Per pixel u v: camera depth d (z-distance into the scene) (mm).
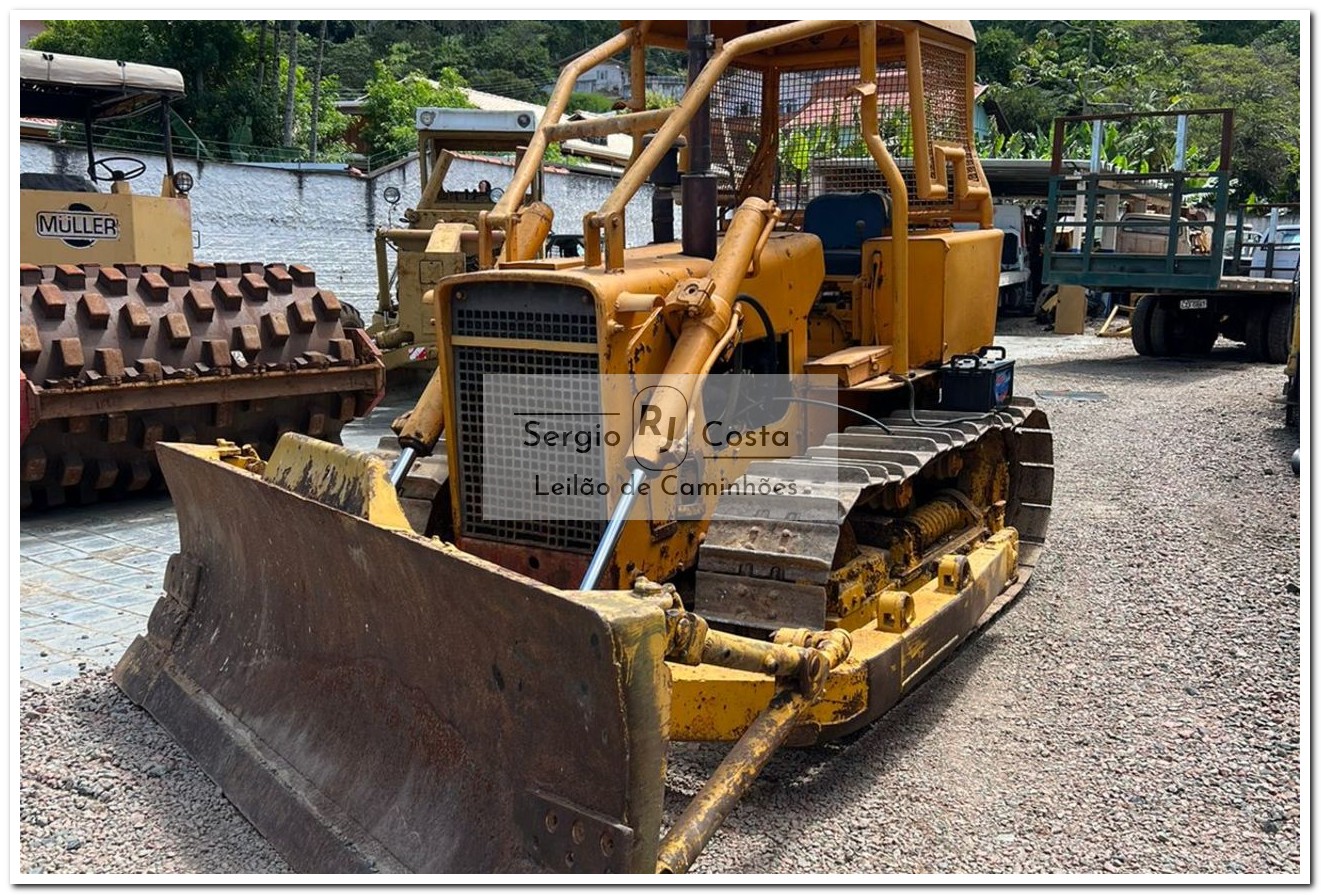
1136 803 3686
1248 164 39156
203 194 14922
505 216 4086
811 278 4582
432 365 11203
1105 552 6512
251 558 3908
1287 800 3697
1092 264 13961
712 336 3658
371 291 17422
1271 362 15289
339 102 33844
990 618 5117
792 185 5527
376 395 8367
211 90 24453
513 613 2621
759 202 4051
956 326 5148
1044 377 13828
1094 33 48250
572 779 2570
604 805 2502
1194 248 18109
